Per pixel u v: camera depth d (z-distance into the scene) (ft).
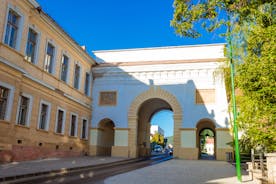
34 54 72.64
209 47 106.83
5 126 58.23
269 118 33.17
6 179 37.29
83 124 103.40
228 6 37.04
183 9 38.68
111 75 109.91
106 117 107.04
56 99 82.43
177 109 101.55
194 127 98.89
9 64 58.39
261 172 38.83
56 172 48.96
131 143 103.14
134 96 106.42
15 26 63.41
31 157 68.85
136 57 113.29
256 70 33.24
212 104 98.94
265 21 37.63
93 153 104.53
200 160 91.56
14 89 61.16
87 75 108.99
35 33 73.67
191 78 102.63
